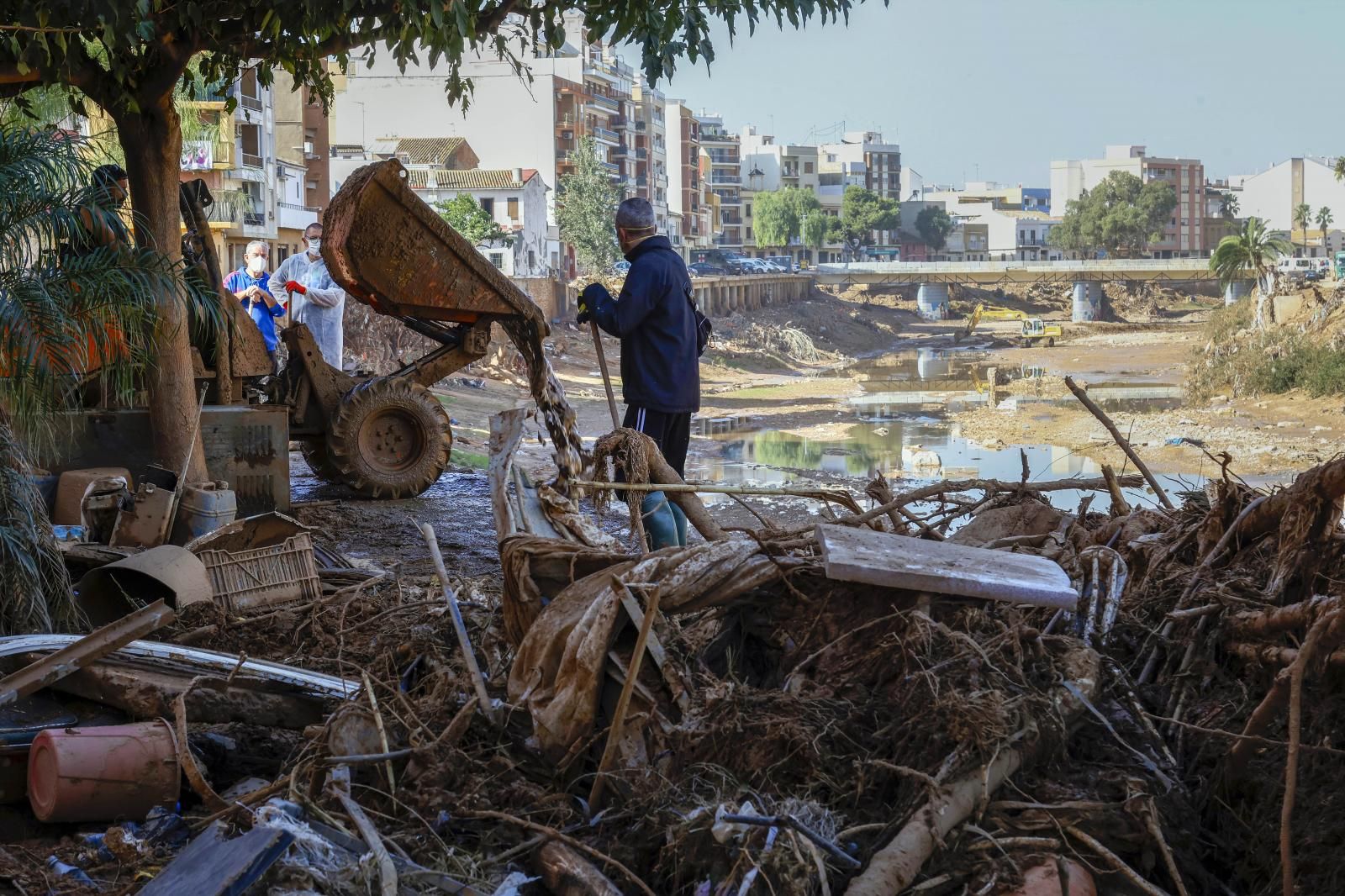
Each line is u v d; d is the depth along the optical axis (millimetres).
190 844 3666
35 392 6820
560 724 4105
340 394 12180
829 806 3602
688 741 3861
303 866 3373
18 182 6926
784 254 164875
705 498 17953
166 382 9180
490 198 84188
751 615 4445
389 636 5762
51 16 8047
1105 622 4535
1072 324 120312
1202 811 3818
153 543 7680
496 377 42000
